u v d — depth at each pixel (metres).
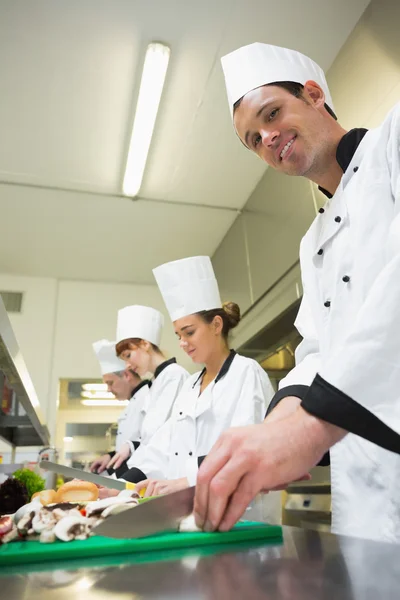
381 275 0.57
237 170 2.95
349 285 0.93
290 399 0.72
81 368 4.10
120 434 2.60
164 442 1.64
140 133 2.50
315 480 2.18
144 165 2.79
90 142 2.67
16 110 2.42
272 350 2.92
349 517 0.85
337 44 2.11
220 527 0.58
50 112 2.44
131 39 2.05
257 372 1.50
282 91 1.04
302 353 1.10
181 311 1.63
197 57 2.16
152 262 4.14
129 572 0.45
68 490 0.84
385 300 0.54
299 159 1.05
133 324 2.36
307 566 0.44
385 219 0.91
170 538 0.58
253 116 1.05
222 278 3.71
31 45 2.06
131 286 4.51
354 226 0.95
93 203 3.24
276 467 0.51
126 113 2.46
